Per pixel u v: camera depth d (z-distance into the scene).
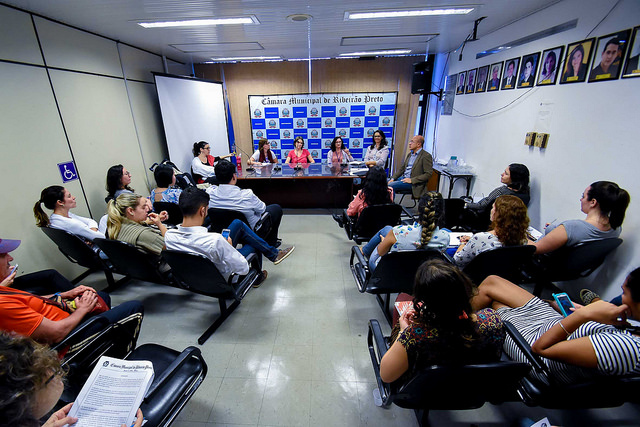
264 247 2.53
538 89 2.81
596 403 1.19
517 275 1.97
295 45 4.38
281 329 2.15
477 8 2.76
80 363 1.29
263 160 5.21
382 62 5.81
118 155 3.64
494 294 1.64
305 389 1.68
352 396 1.64
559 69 2.54
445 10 2.80
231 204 2.72
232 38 3.77
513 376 0.97
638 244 1.88
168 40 3.77
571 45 2.39
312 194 4.67
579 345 1.07
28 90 2.47
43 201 2.23
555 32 2.58
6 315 1.15
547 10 2.67
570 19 2.41
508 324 1.31
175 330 2.15
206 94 5.20
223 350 1.96
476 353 0.98
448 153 5.06
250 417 1.53
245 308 2.38
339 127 6.30
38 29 2.57
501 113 3.44
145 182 4.25
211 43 4.02
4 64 2.28
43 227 2.11
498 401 1.21
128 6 2.45
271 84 6.04
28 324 1.19
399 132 6.31
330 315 2.29
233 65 5.93
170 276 2.07
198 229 1.79
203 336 2.04
